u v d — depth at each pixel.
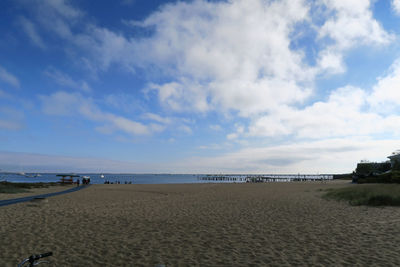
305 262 5.16
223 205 14.31
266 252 5.84
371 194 14.21
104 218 10.17
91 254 5.73
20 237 7.07
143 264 5.14
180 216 10.70
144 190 28.80
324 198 17.00
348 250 5.88
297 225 8.72
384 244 6.26
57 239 6.93
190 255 5.68
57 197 19.14
